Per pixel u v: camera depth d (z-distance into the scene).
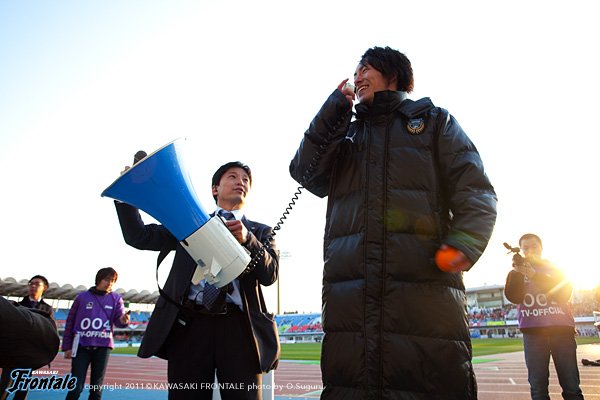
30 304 5.41
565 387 3.79
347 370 1.72
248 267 2.16
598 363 7.86
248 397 2.28
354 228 1.90
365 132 2.10
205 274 2.02
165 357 2.45
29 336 1.46
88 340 4.57
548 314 3.86
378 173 1.92
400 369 1.65
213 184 2.98
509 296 4.11
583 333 40.94
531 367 3.95
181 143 2.14
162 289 2.27
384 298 1.74
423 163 1.92
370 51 2.30
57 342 1.59
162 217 2.04
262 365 2.33
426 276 1.76
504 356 13.03
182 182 2.04
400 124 2.01
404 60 2.26
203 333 2.35
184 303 2.37
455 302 1.78
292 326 59.00
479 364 10.04
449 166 1.90
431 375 1.66
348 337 1.76
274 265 2.51
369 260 1.80
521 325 4.04
